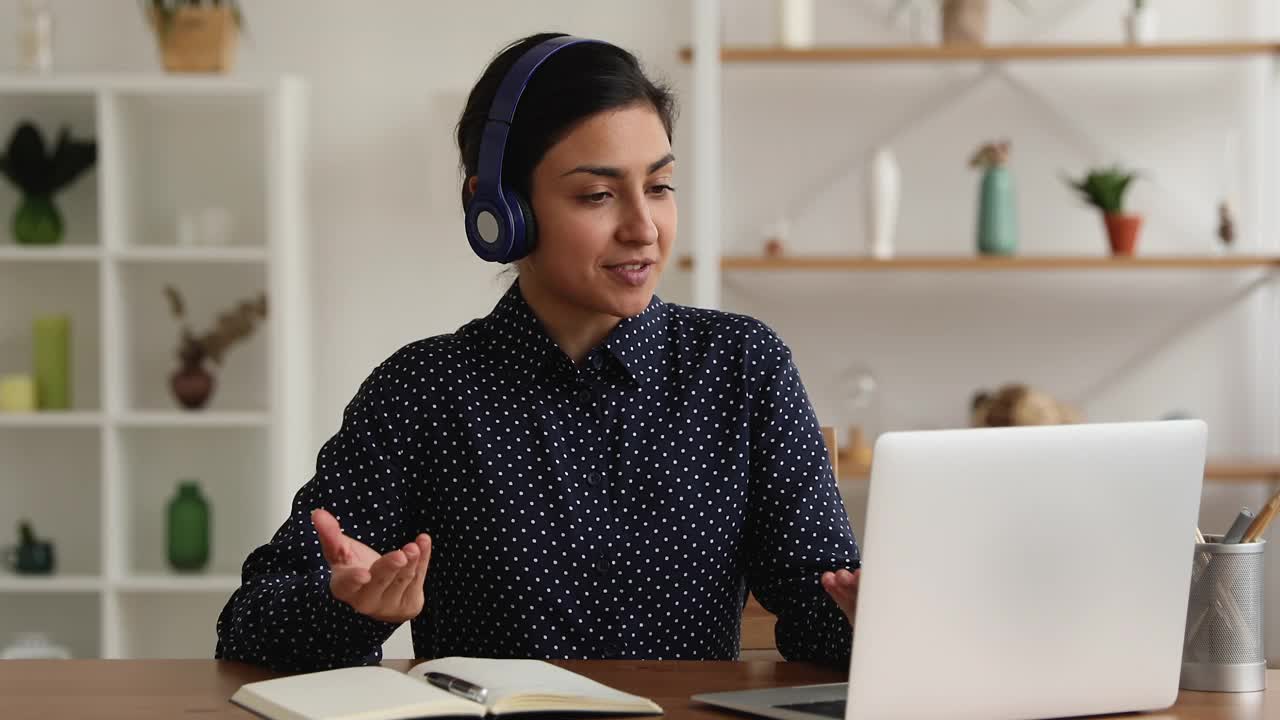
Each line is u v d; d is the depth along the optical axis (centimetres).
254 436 364
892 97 350
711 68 324
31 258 341
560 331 151
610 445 150
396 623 128
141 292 361
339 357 358
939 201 350
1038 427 109
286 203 336
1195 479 115
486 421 149
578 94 140
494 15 356
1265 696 122
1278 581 309
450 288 357
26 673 129
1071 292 352
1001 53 325
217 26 337
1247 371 349
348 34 356
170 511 342
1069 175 348
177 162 361
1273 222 344
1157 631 114
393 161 357
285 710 108
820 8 347
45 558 343
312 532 144
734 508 151
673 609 148
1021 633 109
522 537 147
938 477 105
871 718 106
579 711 111
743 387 154
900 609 105
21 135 345
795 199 351
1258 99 345
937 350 353
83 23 356
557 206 140
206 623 362
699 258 324
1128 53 324
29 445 362
